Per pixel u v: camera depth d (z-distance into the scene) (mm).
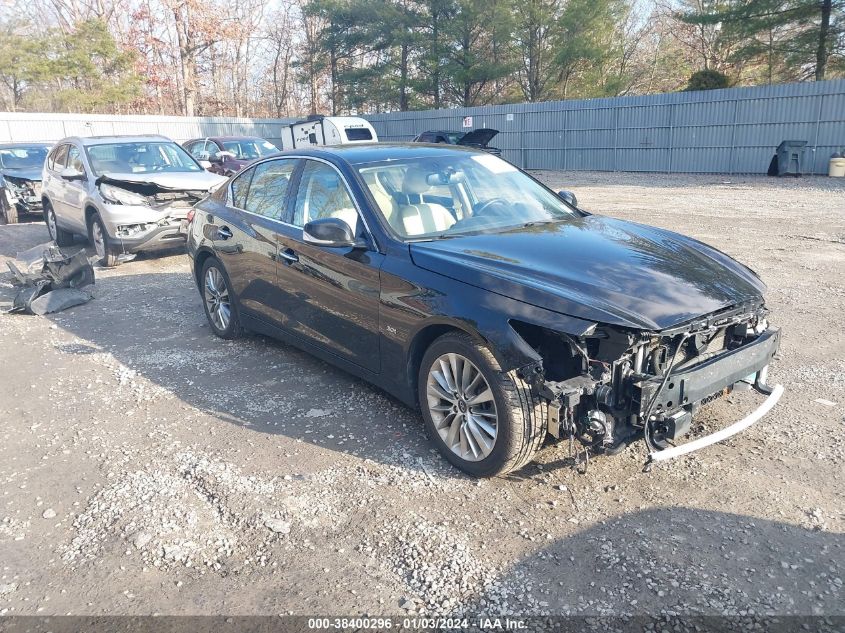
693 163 27516
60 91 41969
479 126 35344
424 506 3428
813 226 12148
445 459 3887
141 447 4180
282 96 59469
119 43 47969
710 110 26484
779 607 2662
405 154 4906
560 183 23953
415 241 4070
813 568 2881
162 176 9836
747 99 25312
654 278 3531
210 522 3365
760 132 25234
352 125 22875
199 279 6477
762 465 3711
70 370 5605
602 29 40875
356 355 4395
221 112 54156
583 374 3219
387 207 4312
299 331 4957
